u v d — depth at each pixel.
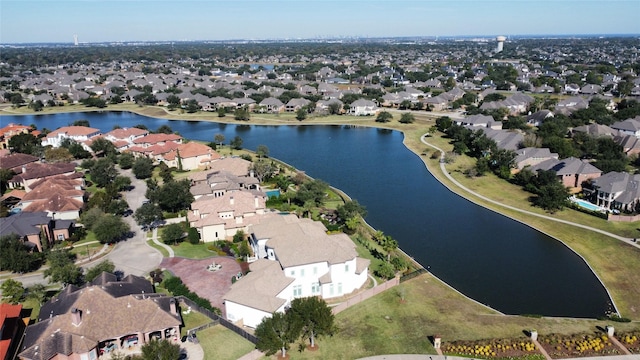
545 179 134.25
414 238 110.31
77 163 171.38
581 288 88.19
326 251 82.31
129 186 143.62
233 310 73.25
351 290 83.25
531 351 65.56
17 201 129.88
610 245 102.38
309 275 80.44
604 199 123.56
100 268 82.25
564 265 97.25
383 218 122.44
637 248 99.50
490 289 87.81
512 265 97.38
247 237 103.56
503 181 148.25
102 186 143.25
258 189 132.75
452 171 161.75
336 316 75.00
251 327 72.31
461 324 73.19
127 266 91.50
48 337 62.03
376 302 79.44
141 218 106.12
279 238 87.06
